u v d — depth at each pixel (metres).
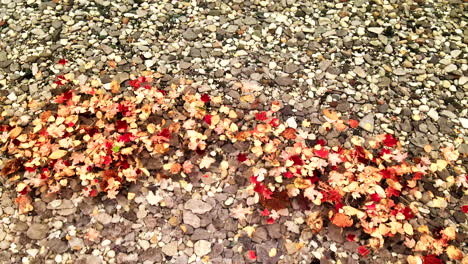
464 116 1.38
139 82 1.41
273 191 1.21
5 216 1.15
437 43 1.55
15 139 1.27
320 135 1.32
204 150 1.27
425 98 1.41
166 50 1.49
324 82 1.44
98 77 1.42
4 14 1.55
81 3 1.60
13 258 1.09
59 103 1.35
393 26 1.59
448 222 1.18
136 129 1.30
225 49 1.50
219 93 1.40
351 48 1.52
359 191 1.21
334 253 1.12
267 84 1.42
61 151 1.24
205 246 1.13
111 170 1.22
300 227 1.16
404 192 1.22
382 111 1.38
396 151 1.29
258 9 1.62
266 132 1.31
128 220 1.16
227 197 1.20
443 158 1.29
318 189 1.21
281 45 1.52
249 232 1.15
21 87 1.38
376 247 1.13
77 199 1.18
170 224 1.16
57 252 1.10
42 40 1.49
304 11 1.62
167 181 1.22
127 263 1.10
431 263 1.11
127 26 1.55
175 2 1.63
